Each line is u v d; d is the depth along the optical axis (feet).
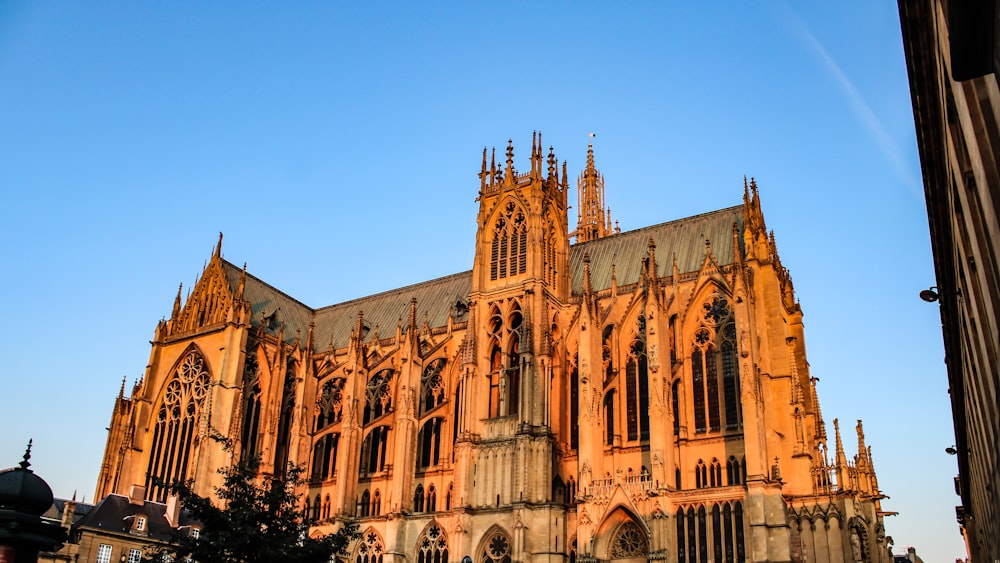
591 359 323.37
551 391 344.08
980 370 134.62
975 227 98.63
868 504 307.58
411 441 366.63
